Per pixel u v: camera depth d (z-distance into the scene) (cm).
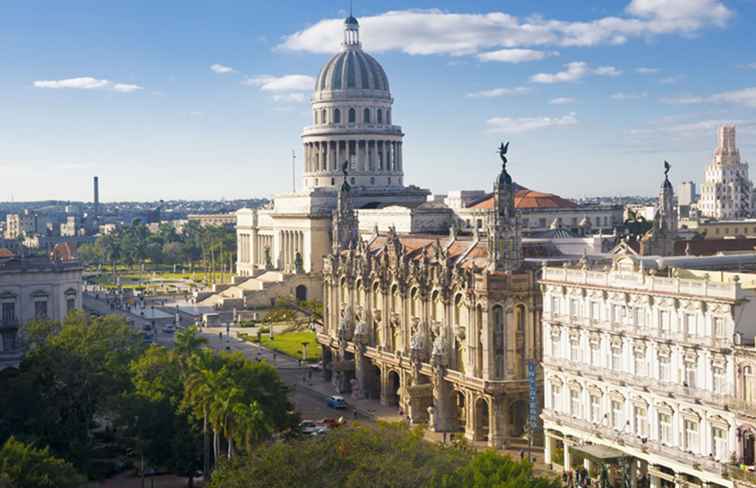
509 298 13975
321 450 9388
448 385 15088
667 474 10650
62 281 19088
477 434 14312
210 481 10788
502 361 14062
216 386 11375
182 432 12162
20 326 18512
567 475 11800
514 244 14312
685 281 10438
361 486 8575
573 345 12400
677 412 10531
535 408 13188
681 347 10500
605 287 11656
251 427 10769
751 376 9550
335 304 19338
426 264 16012
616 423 11544
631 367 11300
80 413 13588
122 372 13912
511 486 7719
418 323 16062
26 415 12744
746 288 10000
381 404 17050
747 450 9594
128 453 13262
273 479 9188
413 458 8969
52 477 9512
